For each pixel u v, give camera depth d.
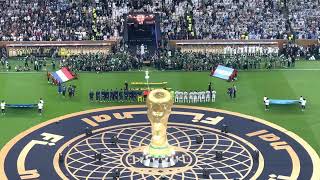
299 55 168.38
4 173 103.19
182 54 162.25
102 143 114.06
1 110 129.12
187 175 102.75
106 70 156.12
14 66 160.75
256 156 107.62
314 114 128.38
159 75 152.88
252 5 181.38
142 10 181.50
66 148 112.12
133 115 126.62
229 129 119.88
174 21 177.38
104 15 178.38
